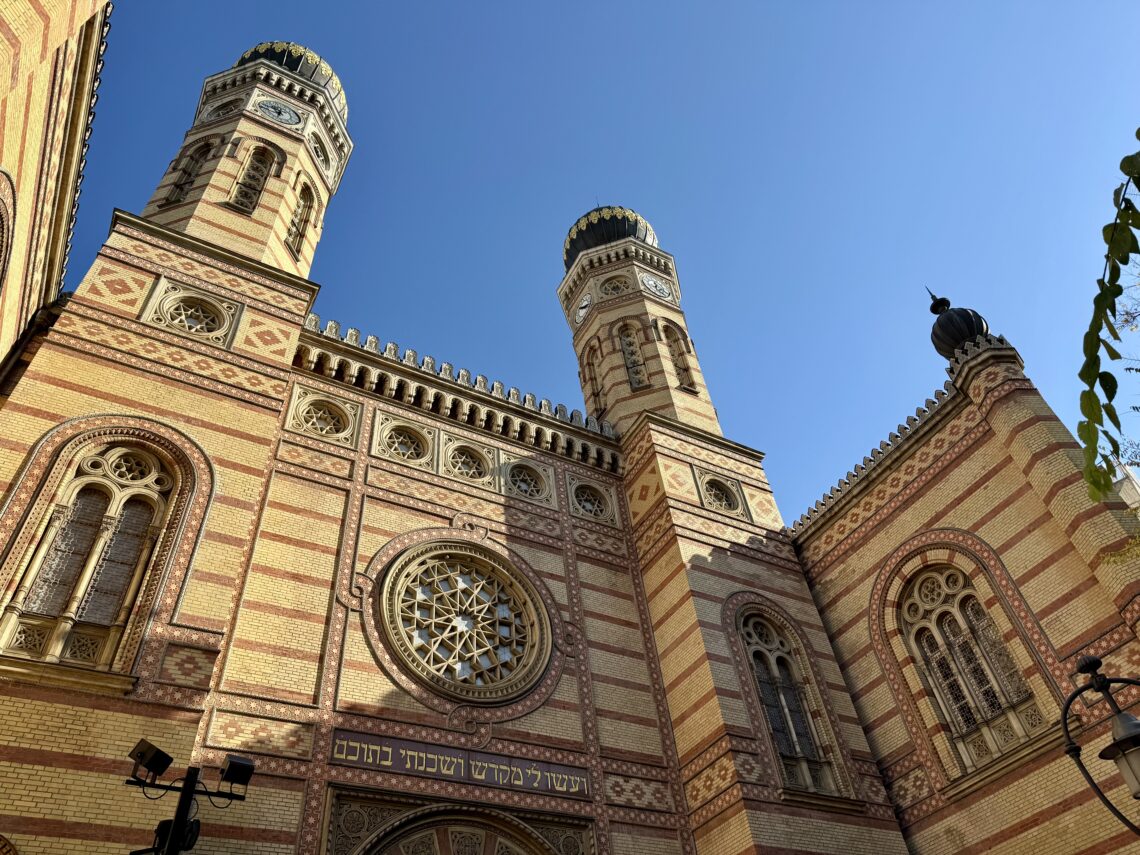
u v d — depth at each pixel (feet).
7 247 41.98
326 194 83.82
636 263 104.06
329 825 41.27
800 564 72.64
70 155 47.65
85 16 37.45
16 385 47.96
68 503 43.60
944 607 60.44
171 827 28.81
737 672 58.44
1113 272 11.94
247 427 52.26
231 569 44.78
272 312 61.57
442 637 54.34
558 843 47.50
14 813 32.30
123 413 48.26
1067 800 48.24
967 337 64.54
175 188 73.82
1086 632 50.57
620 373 90.63
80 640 39.40
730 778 51.49
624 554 69.15
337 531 55.26
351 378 65.57
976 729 55.31
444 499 62.59
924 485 65.00
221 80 86.99
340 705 46.47
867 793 56.39
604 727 55.26
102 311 53.16
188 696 38.78
